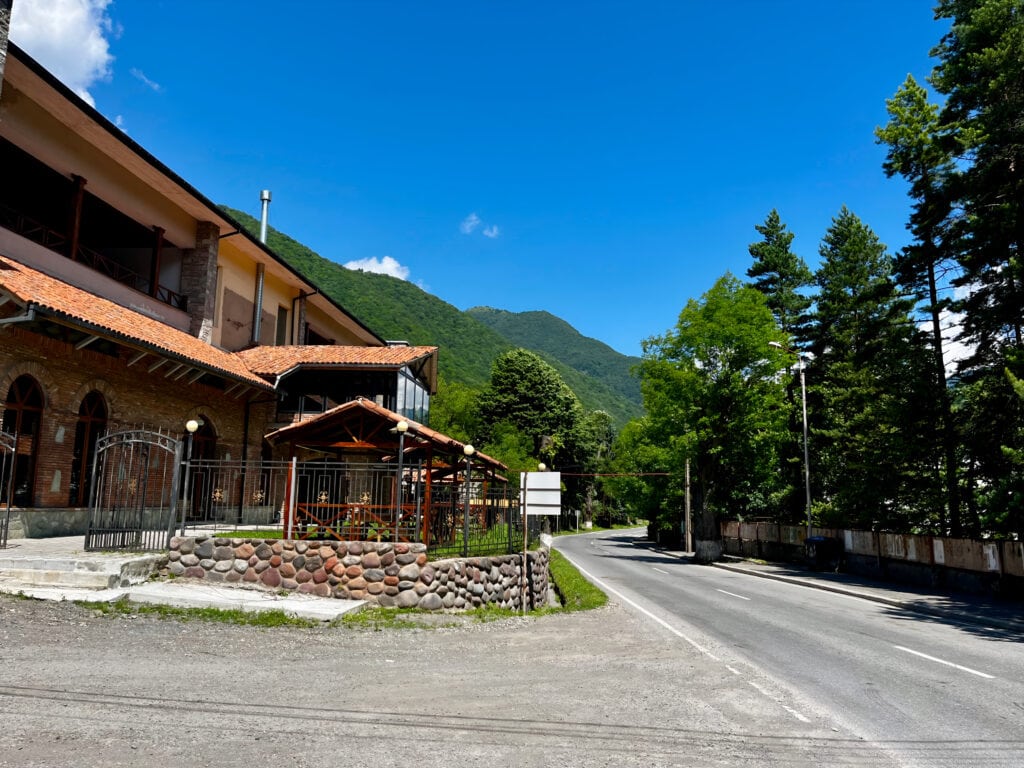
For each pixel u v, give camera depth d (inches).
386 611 431.8
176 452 482.3
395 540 466.9
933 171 915.4
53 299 552.4
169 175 792.9
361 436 526.3
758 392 1304.1
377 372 955.3
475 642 371.6
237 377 792.3
